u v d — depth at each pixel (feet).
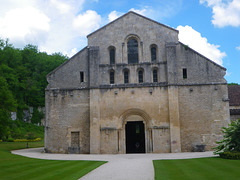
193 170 51.57
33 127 221.66
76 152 99.76
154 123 99.19
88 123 101.30
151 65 103.35
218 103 98.27
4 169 54.39
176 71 100.73
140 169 55.01
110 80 105.09
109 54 106.52
